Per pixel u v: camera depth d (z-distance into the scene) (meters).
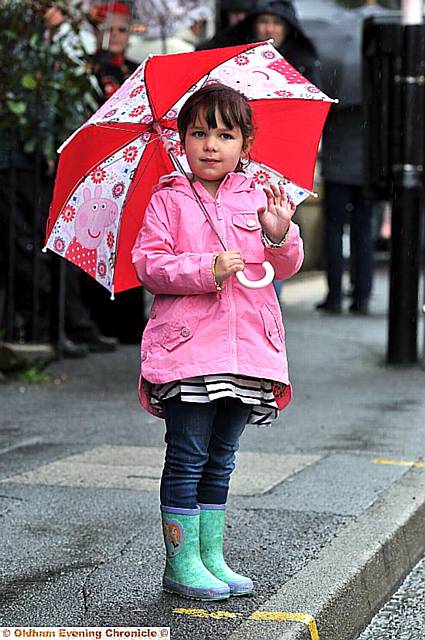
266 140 10.14
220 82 9.95
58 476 13.28
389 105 20.42
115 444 14.96
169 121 9.88
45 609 9.22
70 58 19.53
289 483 12.91
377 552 10.58
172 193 9.38
